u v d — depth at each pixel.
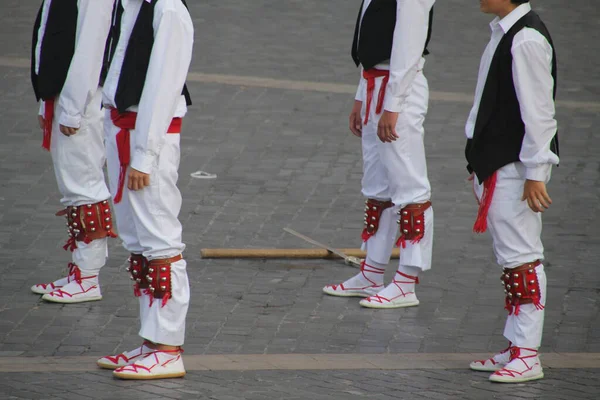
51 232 15.88
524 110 10.56
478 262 15.24
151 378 10.82
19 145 19.73
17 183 17.92
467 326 12.97
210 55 25.67
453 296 13.99
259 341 12.29
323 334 12.58
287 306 13.49
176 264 10.84
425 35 12.79
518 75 10.55
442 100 23.09
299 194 17.95
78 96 12.48
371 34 13.15
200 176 18.58
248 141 20.45
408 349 12.17
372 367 11.45
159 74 10.20
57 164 13.19
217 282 14.23
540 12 30.45
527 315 11.15
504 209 10.98
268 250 15.25
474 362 11.46
